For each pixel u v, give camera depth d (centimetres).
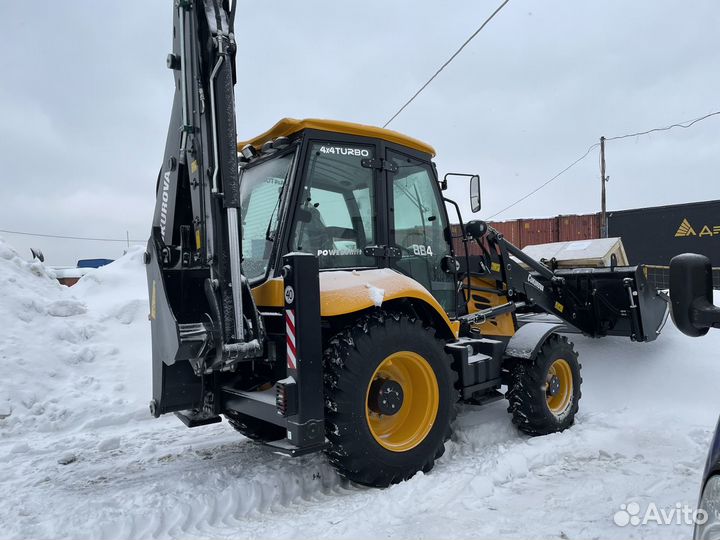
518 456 357
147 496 327
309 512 302
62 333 645
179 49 333
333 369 314
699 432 406
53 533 283
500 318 509
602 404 502
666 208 1348
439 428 353
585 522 272
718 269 1238
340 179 362
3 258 732
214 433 485
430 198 428
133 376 620
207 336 295
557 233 1452
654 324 550
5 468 401
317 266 304
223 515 307
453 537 260
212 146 301
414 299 365
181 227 332
